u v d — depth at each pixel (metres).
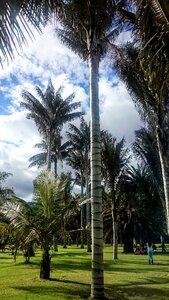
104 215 35.88
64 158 40.22
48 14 4.62
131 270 17.86
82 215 42.00
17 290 11.73
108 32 13.55
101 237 11.02
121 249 44.38
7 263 22.00
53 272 16.72
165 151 15.52
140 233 35.00
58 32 14.12
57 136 36.22
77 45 14.23
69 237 15.14
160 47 6.00
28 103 32.41
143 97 15.11
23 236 14.30
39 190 15.23
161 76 6.10
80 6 10.81
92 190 11.42
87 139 38.94
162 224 34.81
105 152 27.22
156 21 5.76
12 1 3.87
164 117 15.61
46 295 10.85
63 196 15.82
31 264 20.92
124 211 35.06
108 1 11.04
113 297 10.70
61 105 32.81
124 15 11.33
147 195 34.31
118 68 14.70
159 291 11.62
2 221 15.03
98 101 12.27
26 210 14.91
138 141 28.97
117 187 28.33
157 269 18.39
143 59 6.28
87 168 38.78
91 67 12.45
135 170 34.56
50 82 33.16
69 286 12.54
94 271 10.75
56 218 14.70
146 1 5.88
